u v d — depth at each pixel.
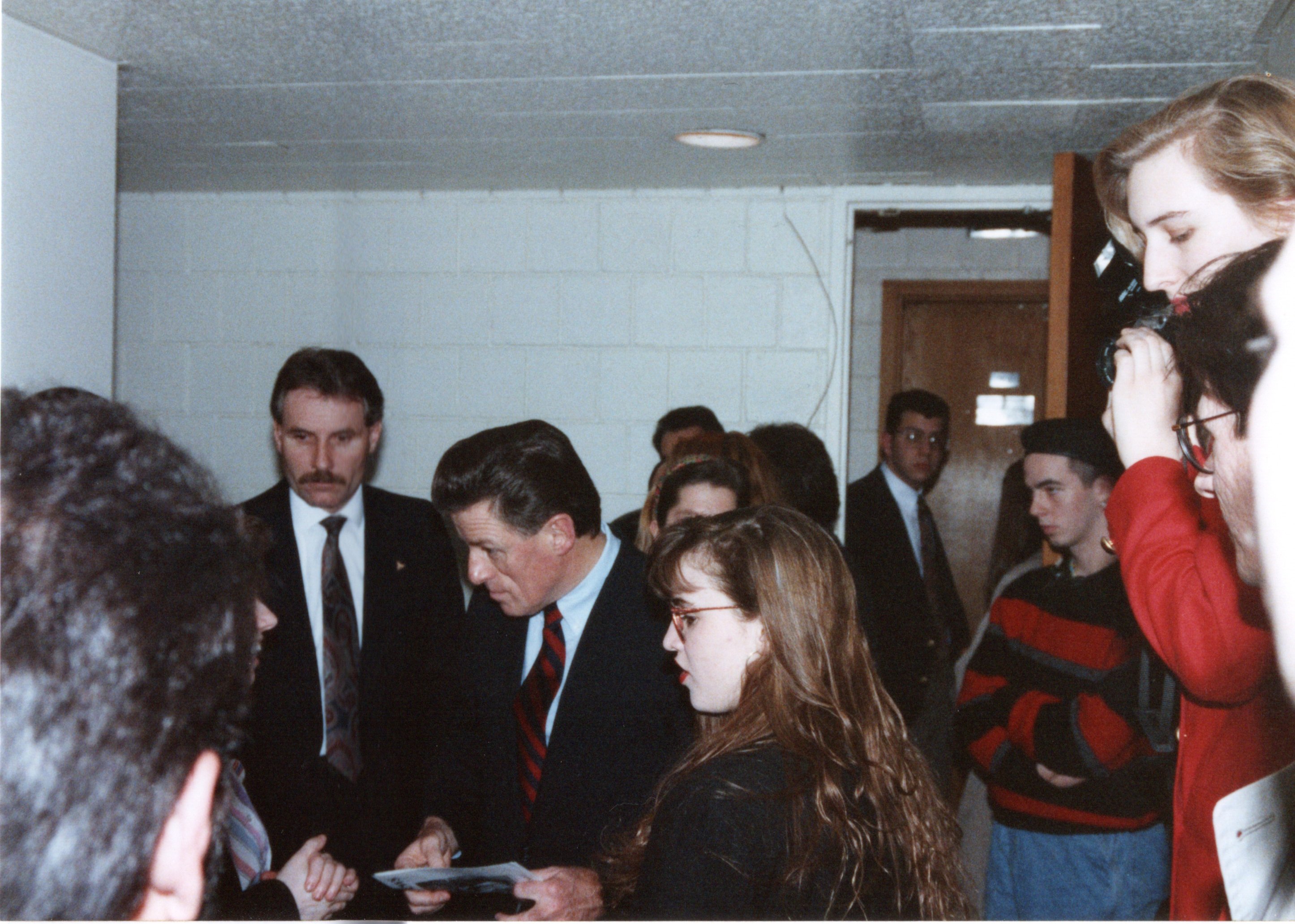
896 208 3.22
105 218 2.09
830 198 3.22
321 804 2.05
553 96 2.39
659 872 1.04
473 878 1.43
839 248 3.22
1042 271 4.23
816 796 1.05
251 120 2.61
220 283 3.43
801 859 1.01
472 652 1.75
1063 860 1.89
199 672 0.48
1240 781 0.95
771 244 3.25
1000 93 2.33
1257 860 0.90
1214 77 2.20
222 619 0.50
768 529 1.20
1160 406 1.04
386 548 2.25
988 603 3.09
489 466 1.54
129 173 3.18
